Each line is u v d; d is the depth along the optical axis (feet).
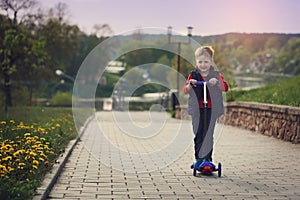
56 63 108.78
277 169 28.66
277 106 44.55
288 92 55.93
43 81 106.52
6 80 85.76
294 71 146.00
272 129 46.19
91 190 23.04
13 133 37.17
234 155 34.19
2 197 19.33
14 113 64.03
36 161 24.67
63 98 128.57
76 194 22.18
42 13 99.04
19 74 90.27
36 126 44.65
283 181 25.22
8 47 82.33
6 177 21.93
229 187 23.84
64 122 53.62
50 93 134.31
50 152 30.27
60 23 109.70
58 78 113.29
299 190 23.13
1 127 39.60
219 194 22.38
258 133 49.67
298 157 33.19
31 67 89.92
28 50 85.25
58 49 110.22
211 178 26.07
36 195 20.67
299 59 146.61
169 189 23.43
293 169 28.63
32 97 106.42
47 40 106.42
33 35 103.50
